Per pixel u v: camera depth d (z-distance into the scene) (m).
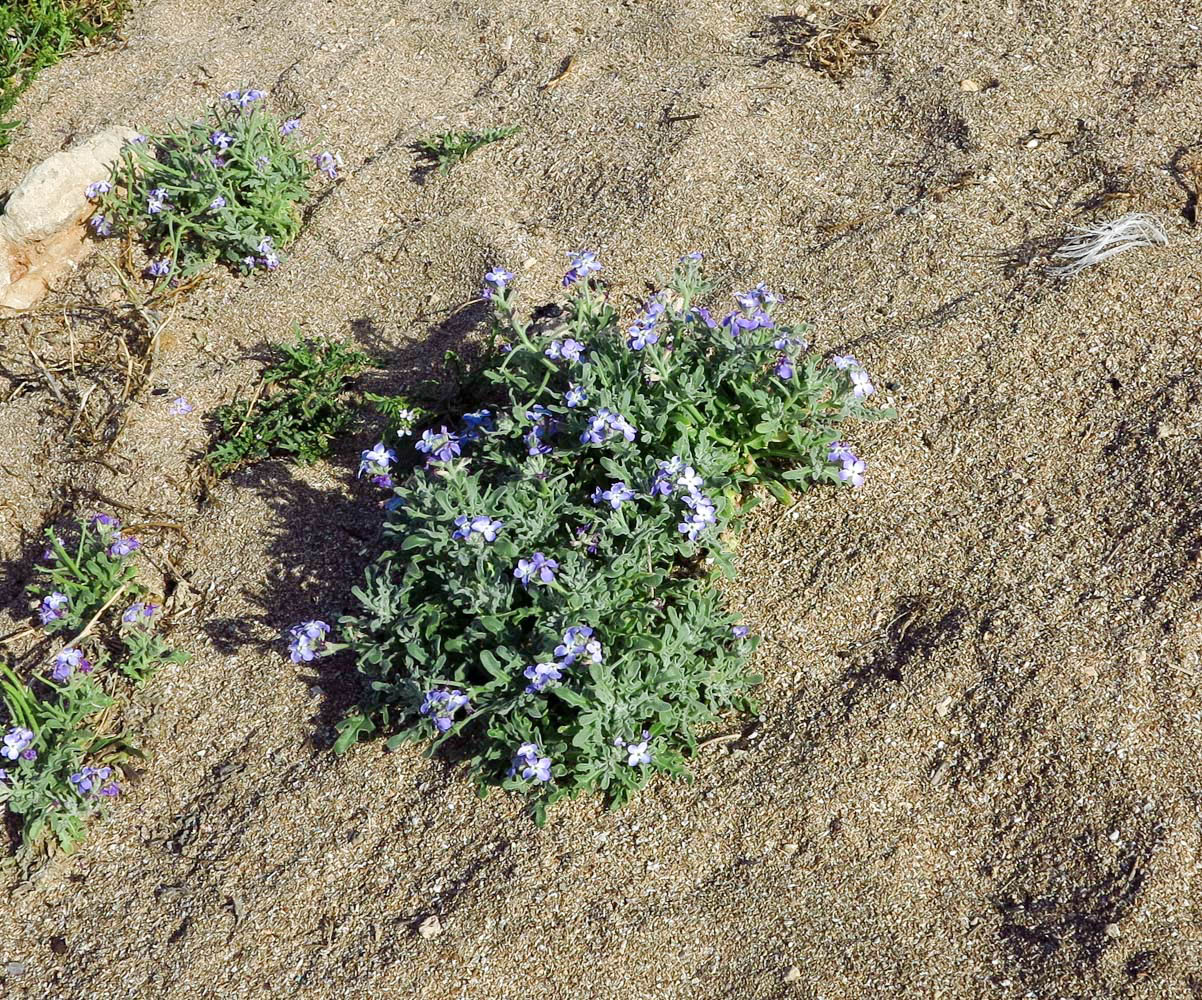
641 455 1.74
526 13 2.27
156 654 1.78
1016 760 1.62
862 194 2.00
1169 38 2.04
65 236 2.07
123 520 1.88
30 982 1.63
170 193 2.05
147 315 1.99
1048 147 1.98
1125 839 1.58
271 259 2.04
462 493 1.71
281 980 1.60
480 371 1.89
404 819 1.67
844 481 1.75
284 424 1.91
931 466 1.78
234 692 1.76
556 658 1.62
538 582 1.66
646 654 1.64
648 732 1.64
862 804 1.62
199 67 2.29
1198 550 1.68
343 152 2.16
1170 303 1.82
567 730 1.63
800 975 1.56
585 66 2.20
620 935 1.59
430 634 1.68
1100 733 1.62
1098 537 1.71
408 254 2.04
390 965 1.59
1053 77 2.04
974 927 1.57
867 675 1.69
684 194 2.02
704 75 2.14
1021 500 1.75
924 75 2.08
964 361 1.83
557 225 2.04
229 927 1.63
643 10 2.25
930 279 1.90
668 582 1.71
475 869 1.63
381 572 1.80
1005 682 1.66
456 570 1.69
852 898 1.59
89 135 2.21
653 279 1.97
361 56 2.25
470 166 2.11
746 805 1.64
